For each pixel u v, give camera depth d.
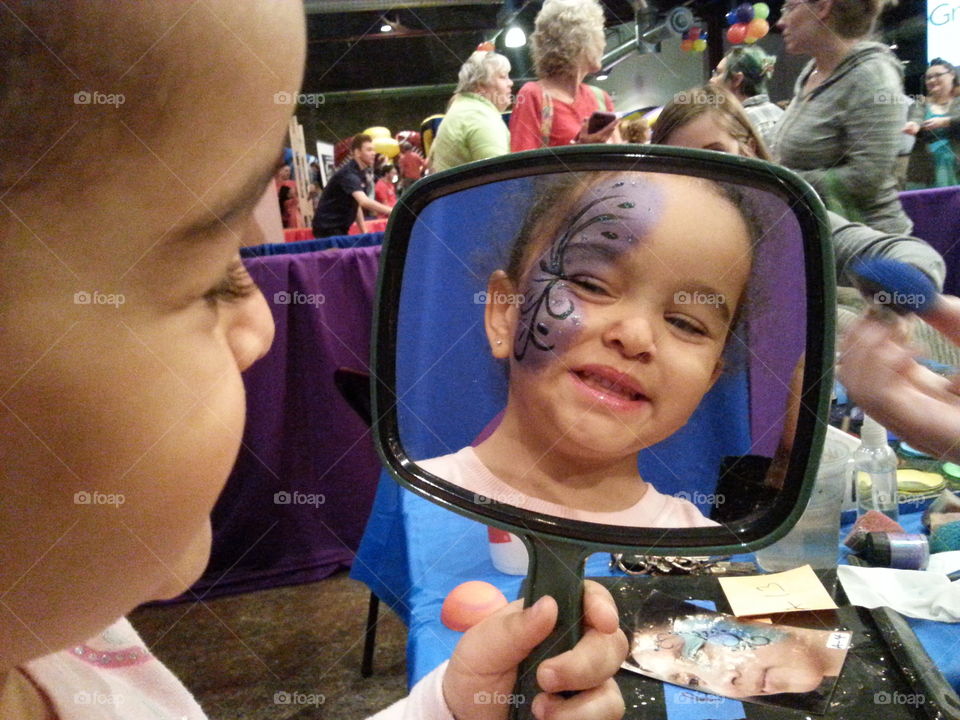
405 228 0.43
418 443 0.43
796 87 1.34
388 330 0.43
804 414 0.37
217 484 0.28
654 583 0.81
